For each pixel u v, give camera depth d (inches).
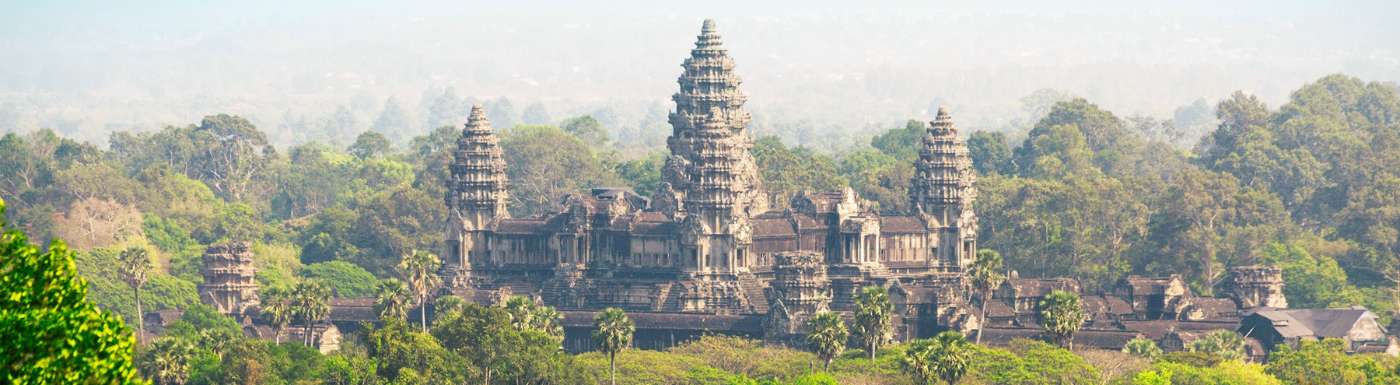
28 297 5093.5
